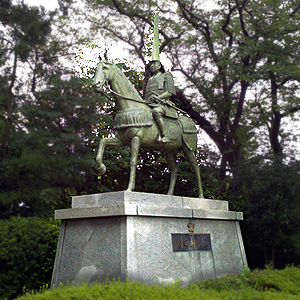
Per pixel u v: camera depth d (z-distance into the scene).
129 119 6.43
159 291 4.90
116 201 5.83
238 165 12.80
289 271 7.29
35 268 7.23
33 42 8.75
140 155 10.85
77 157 9.03
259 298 5.59
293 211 11.27
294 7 13.95
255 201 11.75
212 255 7.07
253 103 14.02
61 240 6.16
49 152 8.41
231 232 7.79
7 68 8.37
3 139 7.96
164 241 6.13
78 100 9.15
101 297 4.56
